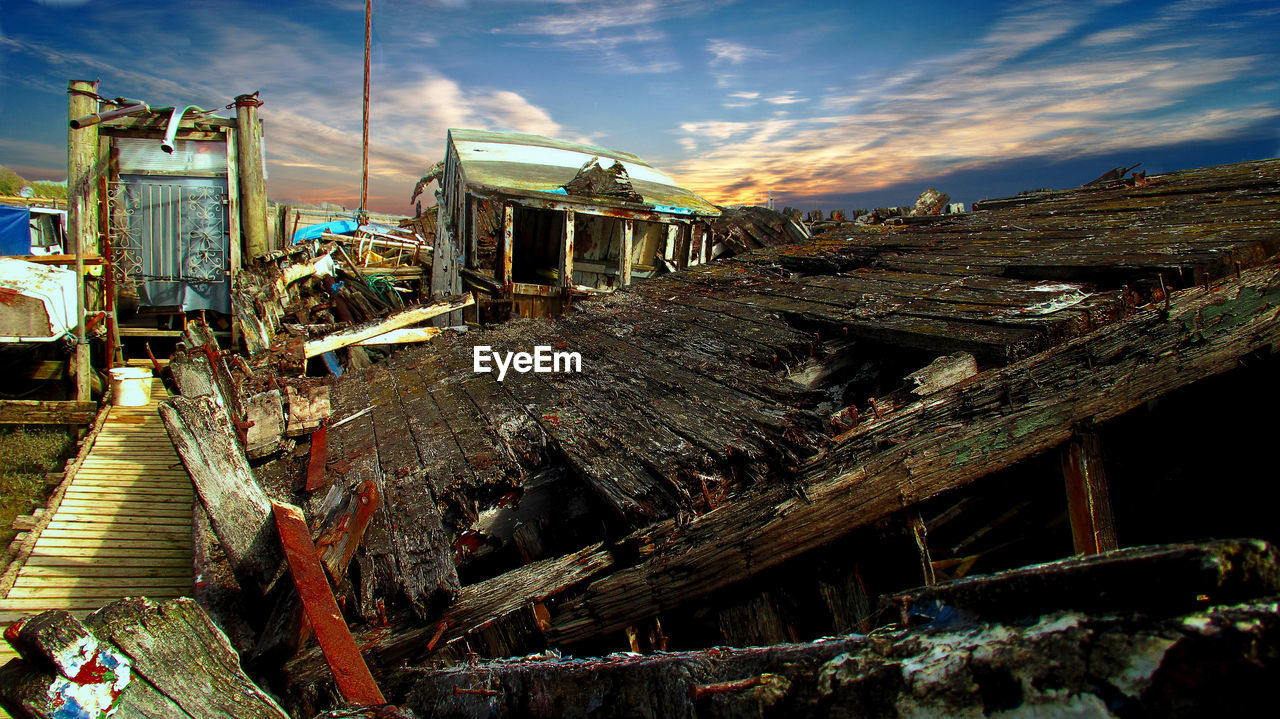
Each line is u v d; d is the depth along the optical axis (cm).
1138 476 434
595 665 147
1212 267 351
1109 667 69
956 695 80
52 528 621
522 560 377
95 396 1010
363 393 586
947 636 86
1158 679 65
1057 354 324
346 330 768
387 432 479
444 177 1549
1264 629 60
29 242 1468
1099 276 391
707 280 739
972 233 638
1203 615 64
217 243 1221
